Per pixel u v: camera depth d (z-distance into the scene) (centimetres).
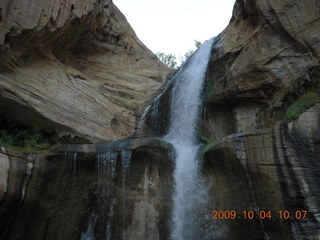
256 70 1117
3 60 1007
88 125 1267
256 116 1135
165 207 895
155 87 1827
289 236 665
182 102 1427
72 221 866
